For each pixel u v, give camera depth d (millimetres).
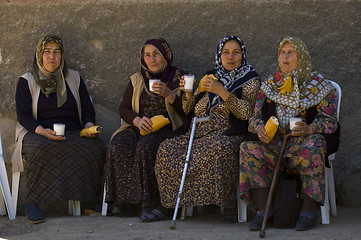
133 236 5258
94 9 7129
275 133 5582
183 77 6066
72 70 6941
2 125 7156
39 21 7152
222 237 5141
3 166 6344
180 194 5750
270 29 6938
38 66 6691
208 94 6266
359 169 6758
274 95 5895
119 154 6219
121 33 7125
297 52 5766
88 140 6410
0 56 7176
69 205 6703
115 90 7168
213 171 5730
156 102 6648
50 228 5801
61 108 6703
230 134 5961
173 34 7062
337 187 6781
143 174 6137
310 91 5789
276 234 5203
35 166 6207
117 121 7188
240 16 6961
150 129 6320
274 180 5383
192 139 6000
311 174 5418
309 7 6863
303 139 5602
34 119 6520
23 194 7012
